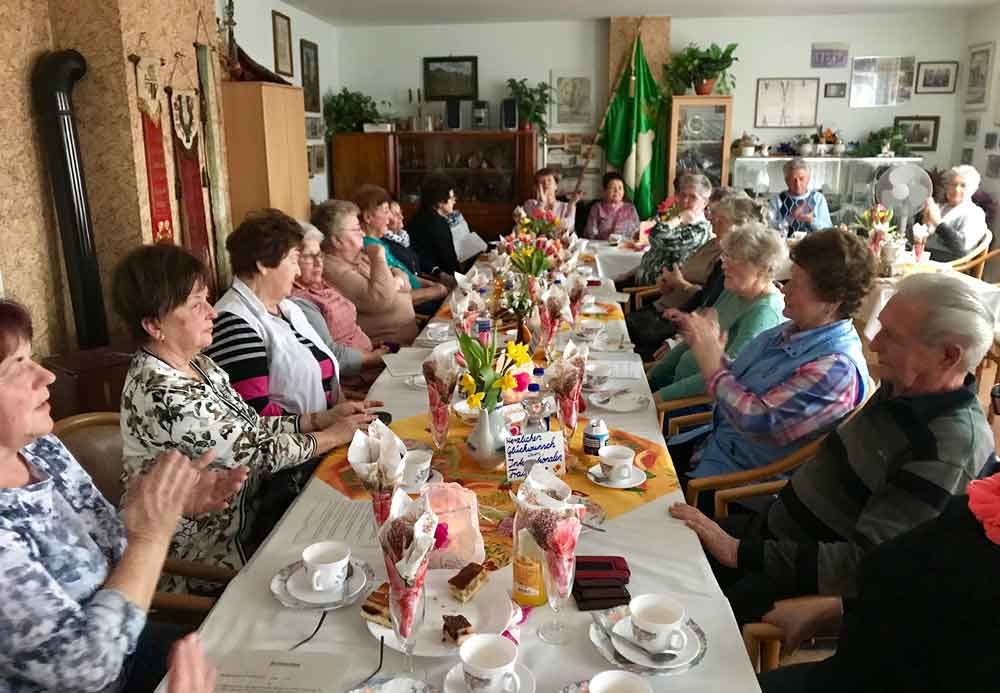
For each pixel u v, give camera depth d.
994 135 6.63
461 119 7.51
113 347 3.40
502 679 0.99
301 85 6.68
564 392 1.77
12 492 1.13
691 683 1.05
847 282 1.88
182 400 1.68
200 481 1.60
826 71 7.27
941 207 6.56
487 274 4.22
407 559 1.00
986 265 6.71
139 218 3.64
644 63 7.22
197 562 1.77
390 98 7.66
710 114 7.15
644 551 1.40
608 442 1.89
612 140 7.41
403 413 2.13
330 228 3.44
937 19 7.06
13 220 3.17
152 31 3.73
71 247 3.28
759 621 1.68
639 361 2.64
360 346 3.15
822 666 1.32
